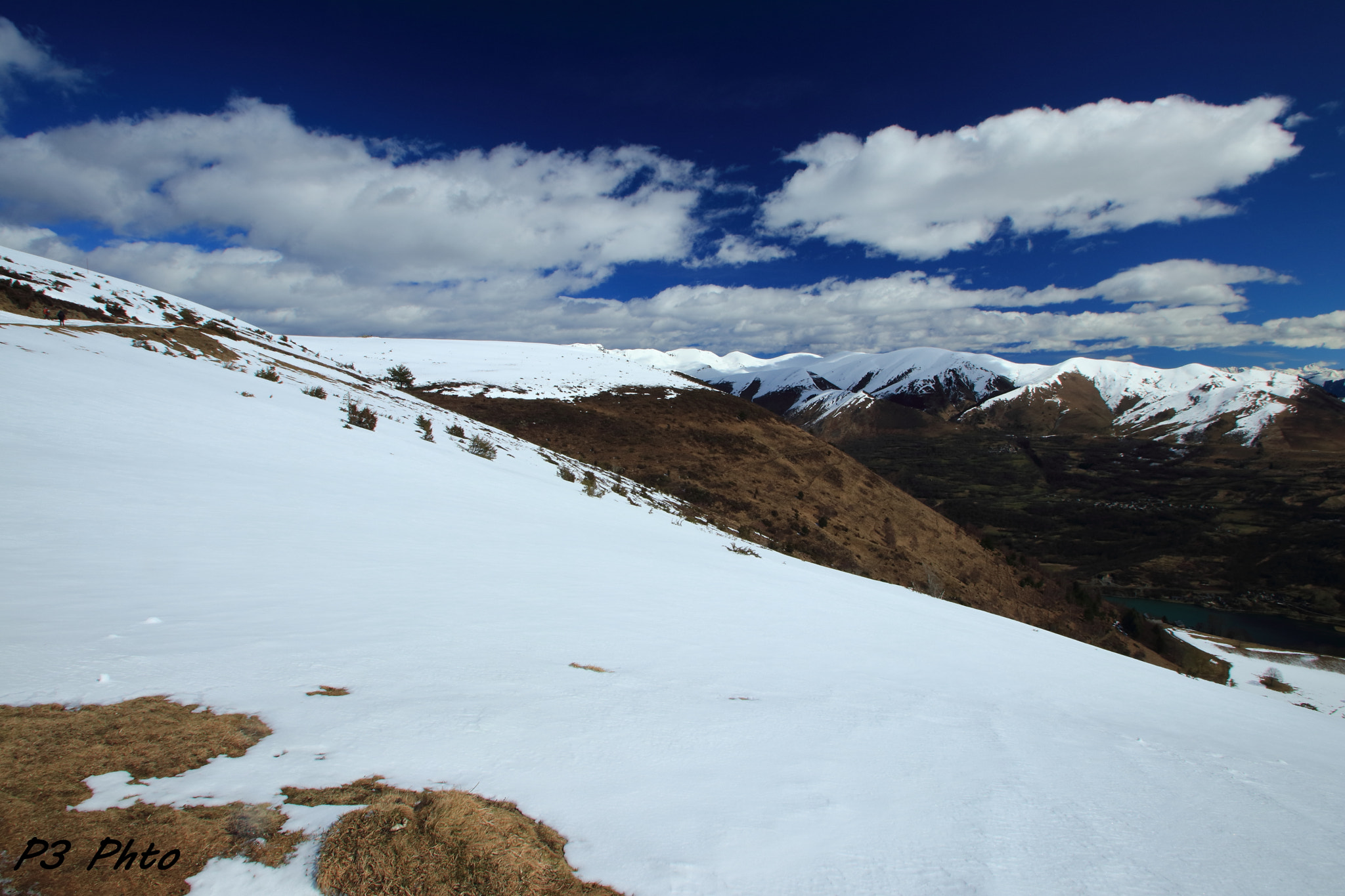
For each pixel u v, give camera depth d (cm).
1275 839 327
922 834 269
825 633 818
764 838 244
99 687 295
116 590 472
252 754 255
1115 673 1035
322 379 3212
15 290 2819
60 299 3103
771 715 412
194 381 1917
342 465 1438
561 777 274
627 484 3500
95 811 203
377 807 223
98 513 690
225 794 222
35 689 282
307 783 237
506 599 661
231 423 1523
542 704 363
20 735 240
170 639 381
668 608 774
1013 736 459
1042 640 1363
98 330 2366
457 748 286
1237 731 709
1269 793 418
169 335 2669
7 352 1468
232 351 2897
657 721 363
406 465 1688
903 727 436
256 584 554
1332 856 313
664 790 276
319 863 190
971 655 897
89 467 878
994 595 5069
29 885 168
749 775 306
